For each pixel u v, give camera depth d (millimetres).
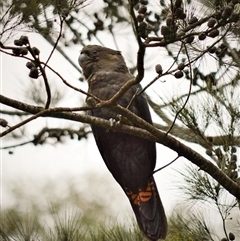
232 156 8992
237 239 9203
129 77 11883
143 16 7090
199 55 8094
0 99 7820
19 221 8375
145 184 10984
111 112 11156
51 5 7906
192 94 9180
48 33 8039
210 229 8547
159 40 7297
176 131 11242
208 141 9156
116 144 11414
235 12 7406
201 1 7918
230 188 8766
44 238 8273
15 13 7324
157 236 10242
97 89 11766
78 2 7867
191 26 7273
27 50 7195
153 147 11367
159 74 7770
